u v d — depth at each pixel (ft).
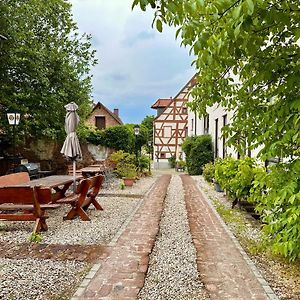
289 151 10.78
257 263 13.87
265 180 12.21
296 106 9.14
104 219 21.98
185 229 19.71
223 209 26.61
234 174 25.66
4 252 14.75
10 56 37.09
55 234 17.85
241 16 6.11
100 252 14.87
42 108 42.88
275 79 9.84
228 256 14.66
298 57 9.19
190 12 6.40
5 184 22.71
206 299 10.41
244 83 11.21
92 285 11.29
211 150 66.33
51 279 11.78
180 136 103.91
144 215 23.71
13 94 38.88
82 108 50.16
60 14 47.44
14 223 20.40
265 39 9.18
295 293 10.96
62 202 20.51
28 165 40.98
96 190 25.02
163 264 13.51
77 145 25.08
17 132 42.52
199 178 58.95
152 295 10.62
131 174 48.03
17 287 11.09
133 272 12.51
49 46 45.19
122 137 59.31
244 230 19.62
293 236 11.37
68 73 44.88
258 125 11.64
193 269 12.99
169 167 103.55
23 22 39.52
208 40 7.36
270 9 6.97
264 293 10.91
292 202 10.07
